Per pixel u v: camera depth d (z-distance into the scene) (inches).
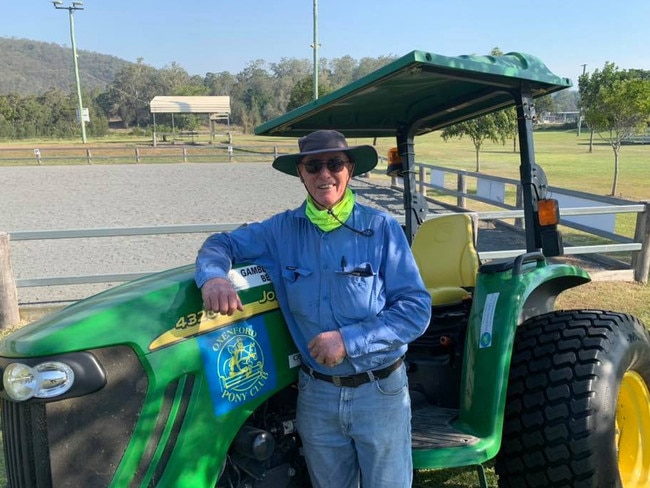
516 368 108.2
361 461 90.7
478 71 99.0
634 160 1169.4
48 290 296.0
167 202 619.5
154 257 359.9
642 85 635.5
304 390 90.4
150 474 79.4
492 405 101.3
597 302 257.8
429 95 126.6
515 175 834.8
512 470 105.4
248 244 92.8
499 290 109.5
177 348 81.7
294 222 91.4
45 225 484.1
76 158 1167.0
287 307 90.7
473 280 139.3
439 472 137.0
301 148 88.2
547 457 101.3
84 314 81.7
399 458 89.6
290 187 754.8
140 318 81.1
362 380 87.1
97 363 77.0
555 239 121.1
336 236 88.0
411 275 88.4
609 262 324.8
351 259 86.7
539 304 129.6
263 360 90.0
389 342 84.6
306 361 89.4
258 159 1267.2
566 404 101.2
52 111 2947.8
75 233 244.8
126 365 78.7
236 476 89.9
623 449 120.6
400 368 90.5
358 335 83.3
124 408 78.5
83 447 76.5
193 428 82.1
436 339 131.5
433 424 107.5
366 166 94.6
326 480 91.0
